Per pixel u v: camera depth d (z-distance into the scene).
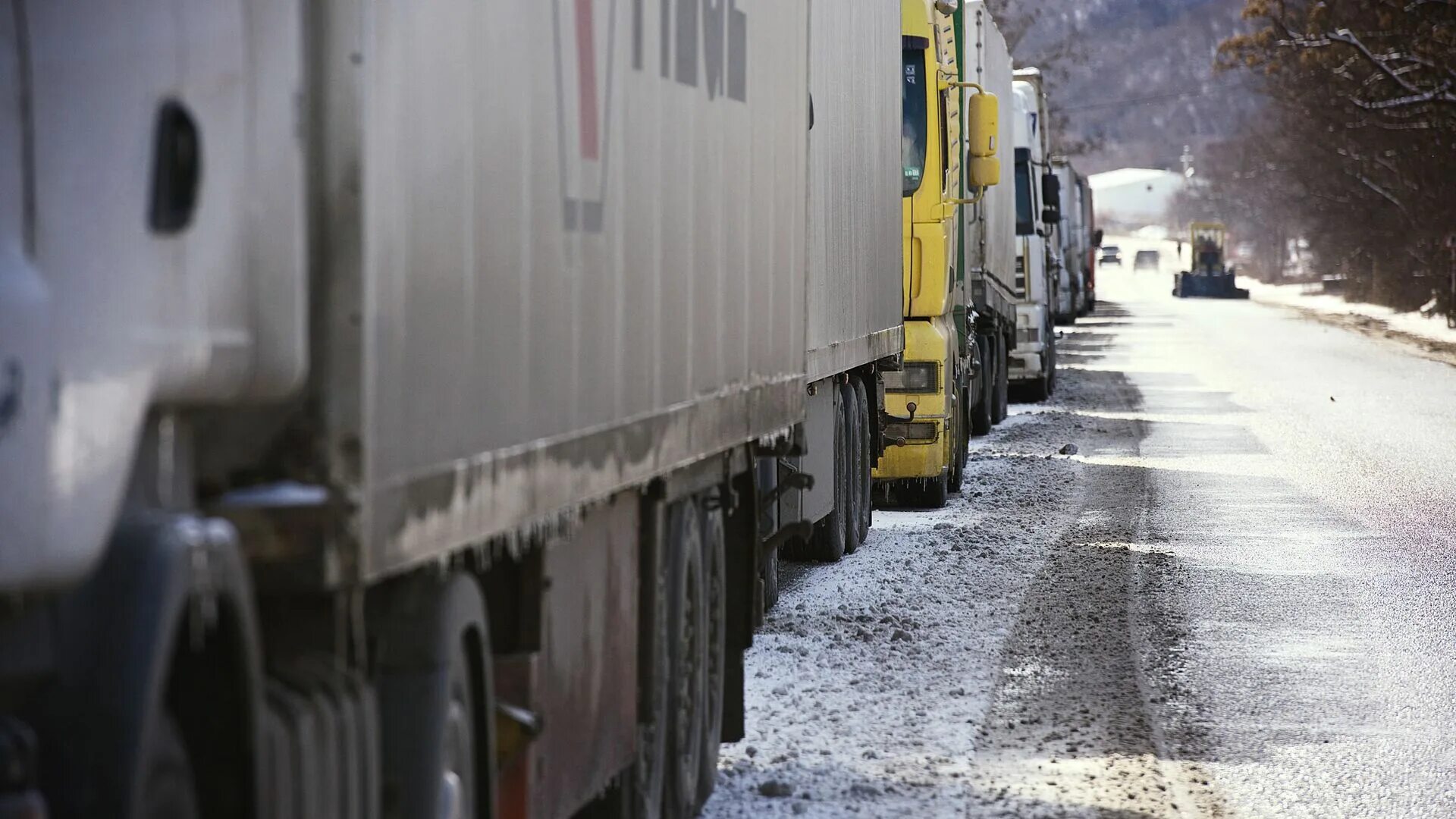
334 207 10.10
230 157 9.31
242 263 9.41
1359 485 52.41
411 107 10.97
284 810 9.62
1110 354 128.50
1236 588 34.81
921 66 46.47
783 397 24.53
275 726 9.66
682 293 18.72
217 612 9.02
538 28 13.63
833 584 34.62
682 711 19.31
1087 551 39.38
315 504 9.92
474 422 12.29
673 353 18.34
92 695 8.37
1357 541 41.12
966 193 53.47
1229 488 51.72
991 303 67.06
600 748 16.41
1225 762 22.06
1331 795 20.62
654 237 17.53
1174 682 26.61
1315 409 81.00
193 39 9.08
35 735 8.31
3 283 7.98
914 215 46.44
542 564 14.26
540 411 13.86
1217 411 80.12
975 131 53.16
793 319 25.39
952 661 27.83
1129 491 51.03
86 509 8.32
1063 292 171.88
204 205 9.11
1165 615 31.98
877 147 38.62
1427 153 194.75
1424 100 162.25
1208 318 194.75
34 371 8.05
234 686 9.16
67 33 8.50
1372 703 25.41
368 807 10.92
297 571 9.94
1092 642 29.45
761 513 28.02
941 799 20.11
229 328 9.31
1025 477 54.59
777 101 23.92
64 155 8.41
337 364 10.07
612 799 17.66
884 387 45.19
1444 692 26.14
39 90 8.36
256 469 9.98
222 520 9.33
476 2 12.17
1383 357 123.12
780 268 24.36
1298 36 166.00
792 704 24.84
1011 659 28.05
